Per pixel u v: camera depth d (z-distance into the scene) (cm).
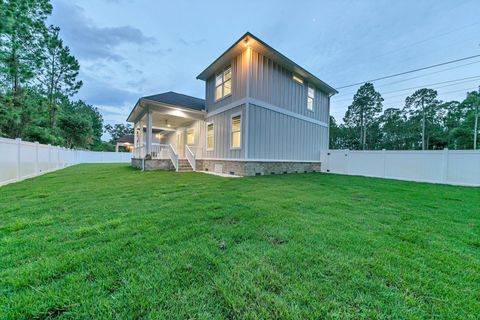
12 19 650
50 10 1231
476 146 2314
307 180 707
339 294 137
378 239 227
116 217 287
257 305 127
